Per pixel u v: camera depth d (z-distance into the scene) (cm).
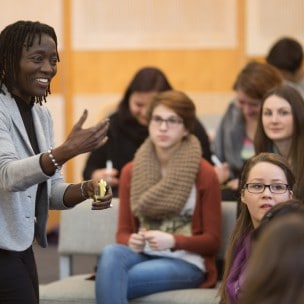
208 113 1283
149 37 1332
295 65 962
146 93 845
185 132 707
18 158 471
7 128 476
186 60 1326
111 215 744
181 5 1320
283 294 251
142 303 647
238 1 1306
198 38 1323
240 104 820
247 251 501
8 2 1338
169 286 657
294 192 551
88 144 449
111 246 647
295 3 1295
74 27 1340
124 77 1340
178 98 701
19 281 481
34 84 488
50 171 448
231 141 844
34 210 491
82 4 1336
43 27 490
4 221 474
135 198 700
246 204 528
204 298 639
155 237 656
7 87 491
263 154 538
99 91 1346
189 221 690
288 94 668
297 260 251
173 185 689
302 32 1298
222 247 703
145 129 852
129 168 719
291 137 665
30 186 455
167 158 702
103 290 618
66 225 752
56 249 1233
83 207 750
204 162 701
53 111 1351
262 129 684
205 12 1317
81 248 747
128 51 1336
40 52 486
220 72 1320
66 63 1347
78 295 663
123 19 1334
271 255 254
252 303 255
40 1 1336
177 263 668
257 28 1305
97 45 1341
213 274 681
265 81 796
